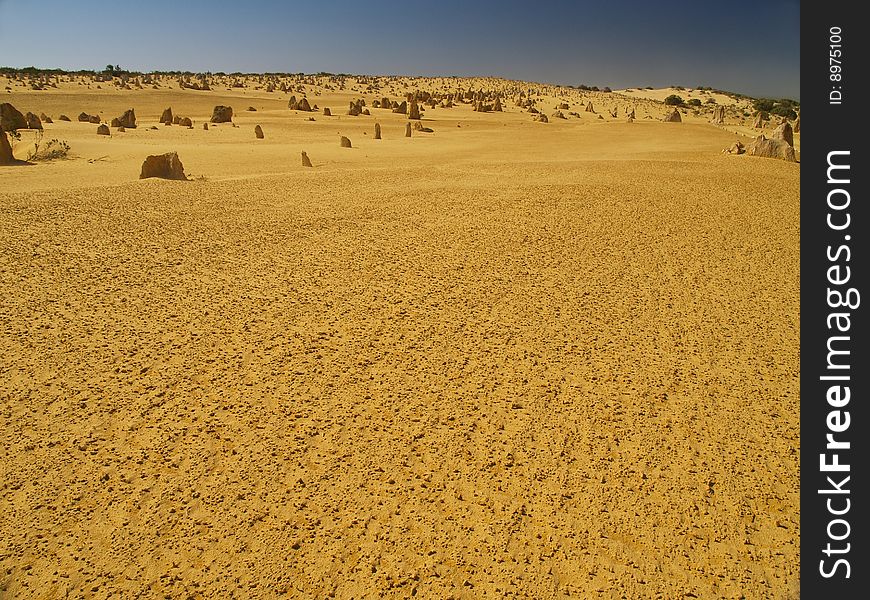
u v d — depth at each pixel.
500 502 6.65
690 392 9.00
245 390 8.72
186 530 6.20
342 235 16.47
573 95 143.25
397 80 177.88
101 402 8.30
